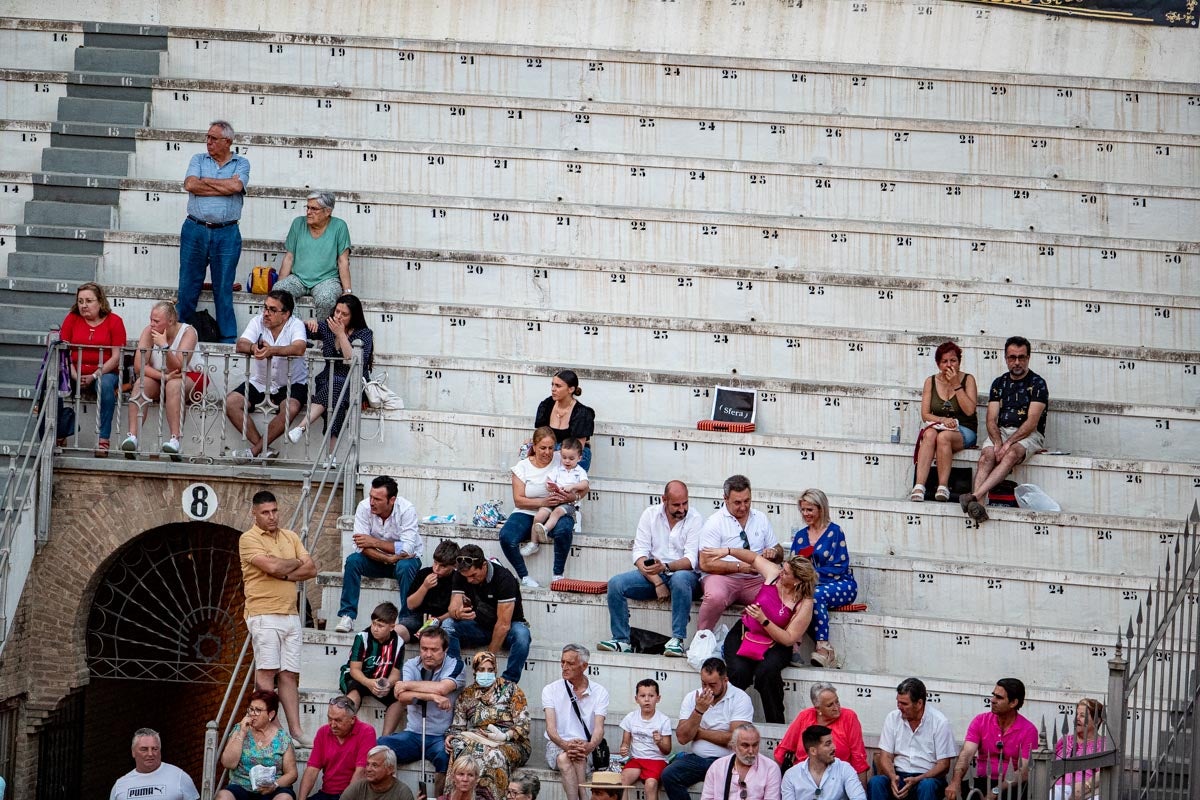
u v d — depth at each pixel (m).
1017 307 35.53
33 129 38.16
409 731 26.25
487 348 35.09
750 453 32.75
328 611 29.48
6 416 32.56
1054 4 42.75
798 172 37.91
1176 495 31.89
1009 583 30.23
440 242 37.09
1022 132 38.69
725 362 34.97
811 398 33.75
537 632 29.33
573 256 36.91
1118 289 36.41
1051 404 33.41
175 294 34.66
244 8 43.59
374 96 39.28
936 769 25.64
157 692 39.25
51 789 32.56
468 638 27.56
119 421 31.81
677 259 36.97
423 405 34.03
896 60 43.16
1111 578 30.00
